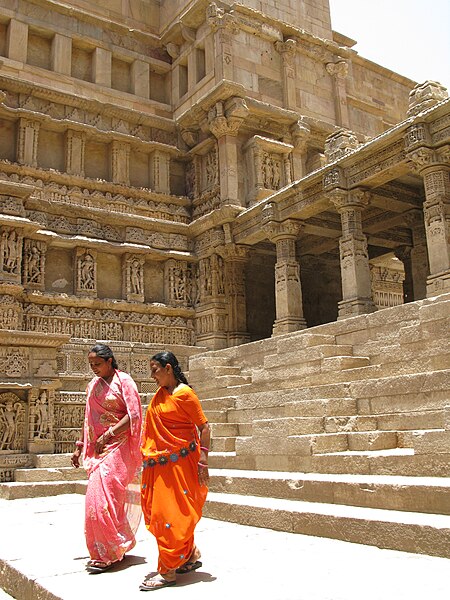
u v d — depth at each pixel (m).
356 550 4.66
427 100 12.22
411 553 4.46
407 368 8.13
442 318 7.89
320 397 8.56
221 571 4.20
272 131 18.45
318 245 18.14
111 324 16.12
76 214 16.28
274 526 5.77
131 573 4.36
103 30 19.02
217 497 6.83
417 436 5.96
